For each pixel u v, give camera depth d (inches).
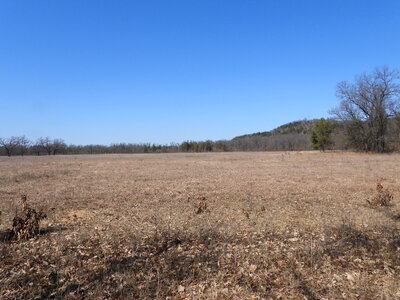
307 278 198.1
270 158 1614.2
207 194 498.6
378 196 403.2
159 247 255.1
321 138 2389.3
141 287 189.3
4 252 244.4
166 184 627.8
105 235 288.0
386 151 1918.1
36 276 205.5
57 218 360.2
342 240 260.4
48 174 844.0
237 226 310.8
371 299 171.8
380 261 220.7
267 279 198.7
